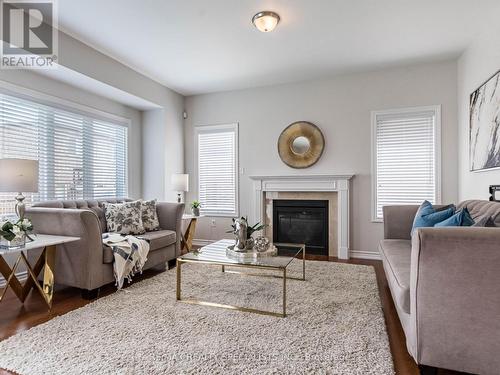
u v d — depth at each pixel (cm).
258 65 397
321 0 257
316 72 421
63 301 256
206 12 275
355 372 153
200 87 484
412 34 316
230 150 501
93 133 411
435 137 390
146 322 211
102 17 283
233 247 282
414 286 150
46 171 348
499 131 258
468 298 140
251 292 272
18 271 310
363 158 422
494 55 275
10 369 157
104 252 272
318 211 444
